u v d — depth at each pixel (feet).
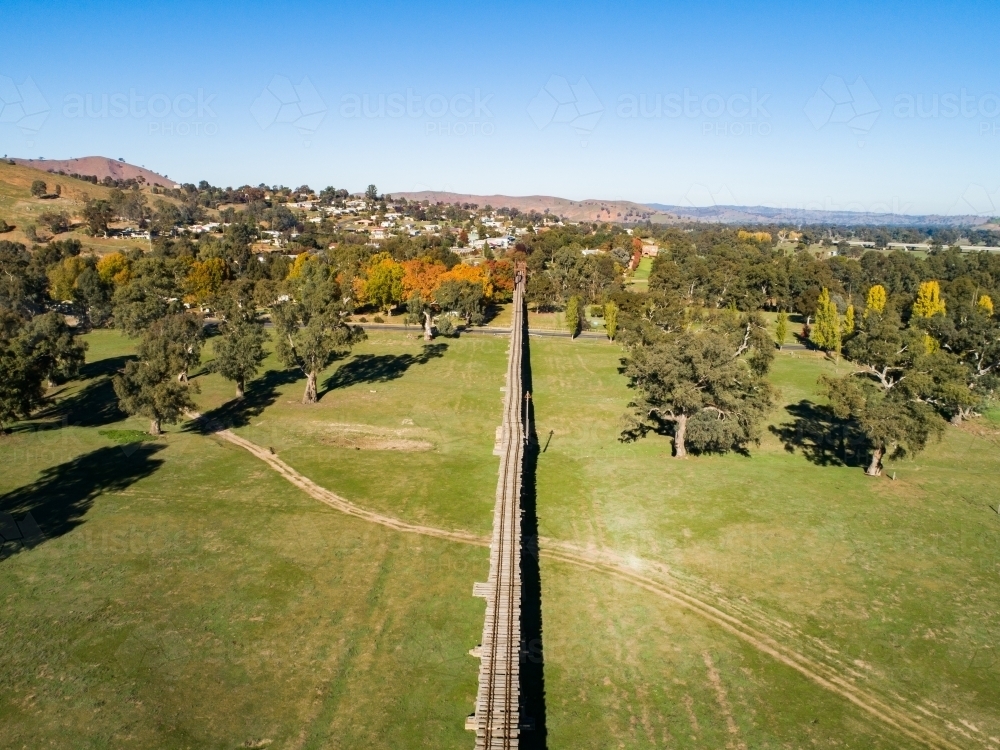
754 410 196.13
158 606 122.72
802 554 144.15
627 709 101.09
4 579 130.41
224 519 157.79
